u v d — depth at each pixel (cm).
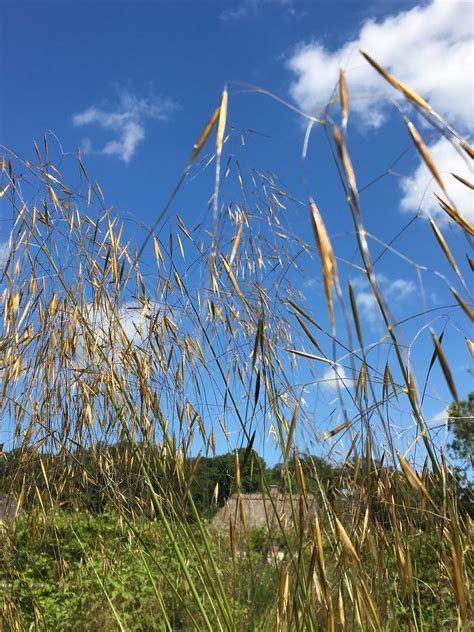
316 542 168
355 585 166
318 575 171
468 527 181
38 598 311
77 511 296
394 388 174
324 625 177
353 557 164
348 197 121
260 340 212
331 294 117
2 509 285
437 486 180
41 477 280
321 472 210
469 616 166
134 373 252
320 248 118
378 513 190
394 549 182
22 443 279
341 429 174
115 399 238
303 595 171
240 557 242
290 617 171
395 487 184
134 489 264
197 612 250
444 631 184
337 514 184
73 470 274
